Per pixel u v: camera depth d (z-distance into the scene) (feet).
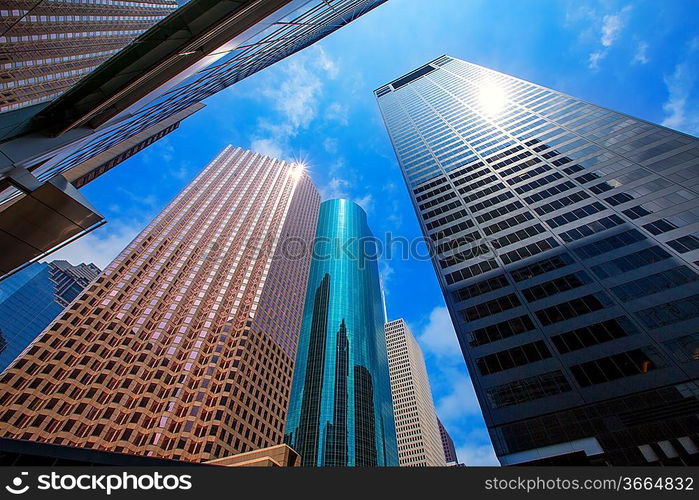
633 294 108.99
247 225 458.09
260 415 276.00
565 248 136.46
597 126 198.18
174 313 313.53
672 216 125.08
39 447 72.95
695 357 88.43
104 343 264.93
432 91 392.06
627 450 80.02
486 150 236.22
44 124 48.62
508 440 91.86
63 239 52.49
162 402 246.68
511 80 321.52
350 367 552.41
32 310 525.75
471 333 124.16
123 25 390.42
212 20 47.75
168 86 59.88
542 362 105.19
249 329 315.58
